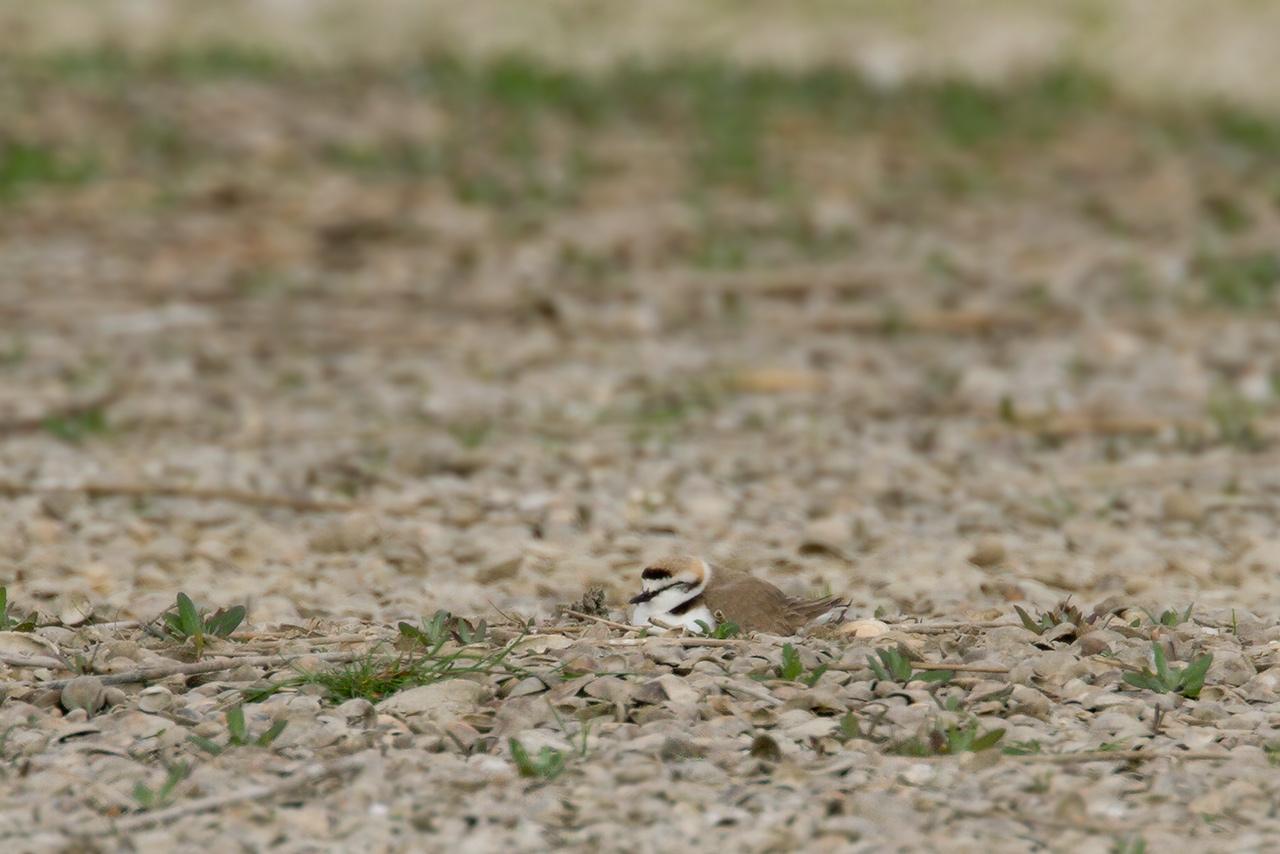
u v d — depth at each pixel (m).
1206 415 23.42
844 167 41.28
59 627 13.98
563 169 40.34
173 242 33.47
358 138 41.88
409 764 11.05
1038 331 29.19
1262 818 10.38
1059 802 10.45
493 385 25.11
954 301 31.12
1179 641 13.52
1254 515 18.59
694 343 28.09
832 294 31.67
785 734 11.54
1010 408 23.08
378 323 28.81
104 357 26.23
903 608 15.12
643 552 16.94
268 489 19.34
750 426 23.06
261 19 52.75
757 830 10.13
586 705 11.93
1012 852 9.84
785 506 19.00
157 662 12.84
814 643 13.37
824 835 10.09
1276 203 39.28
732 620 13.84
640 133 43.59
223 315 29.02
